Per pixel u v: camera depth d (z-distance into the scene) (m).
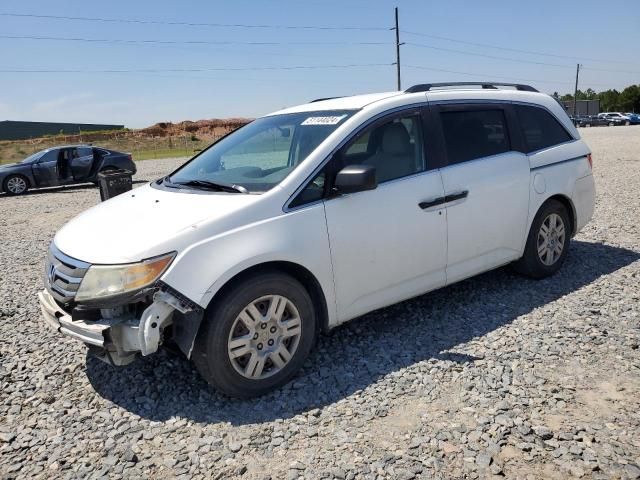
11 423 3.22
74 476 2.71
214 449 2.88
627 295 4.71
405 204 3.95
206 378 3.28
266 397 3.39
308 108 4.43
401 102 4.14
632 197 9.41
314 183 3.60
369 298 3.89
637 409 3.03
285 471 2.67
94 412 3.31
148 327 3.03
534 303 4.66
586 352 3.72
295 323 3.50
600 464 2.59
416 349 3.91
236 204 3.38
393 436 2.90
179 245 3.13
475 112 4.61
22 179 16.30
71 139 67.06
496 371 3.52
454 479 2.54
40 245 8.42
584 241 6.61
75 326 3.19
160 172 21.67
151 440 2.99
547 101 5.31
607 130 37.62
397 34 42.09
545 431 2.84
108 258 3.13
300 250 3.44
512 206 4.69
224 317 3.19
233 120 83.94
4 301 5.51
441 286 4.35
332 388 3.44
